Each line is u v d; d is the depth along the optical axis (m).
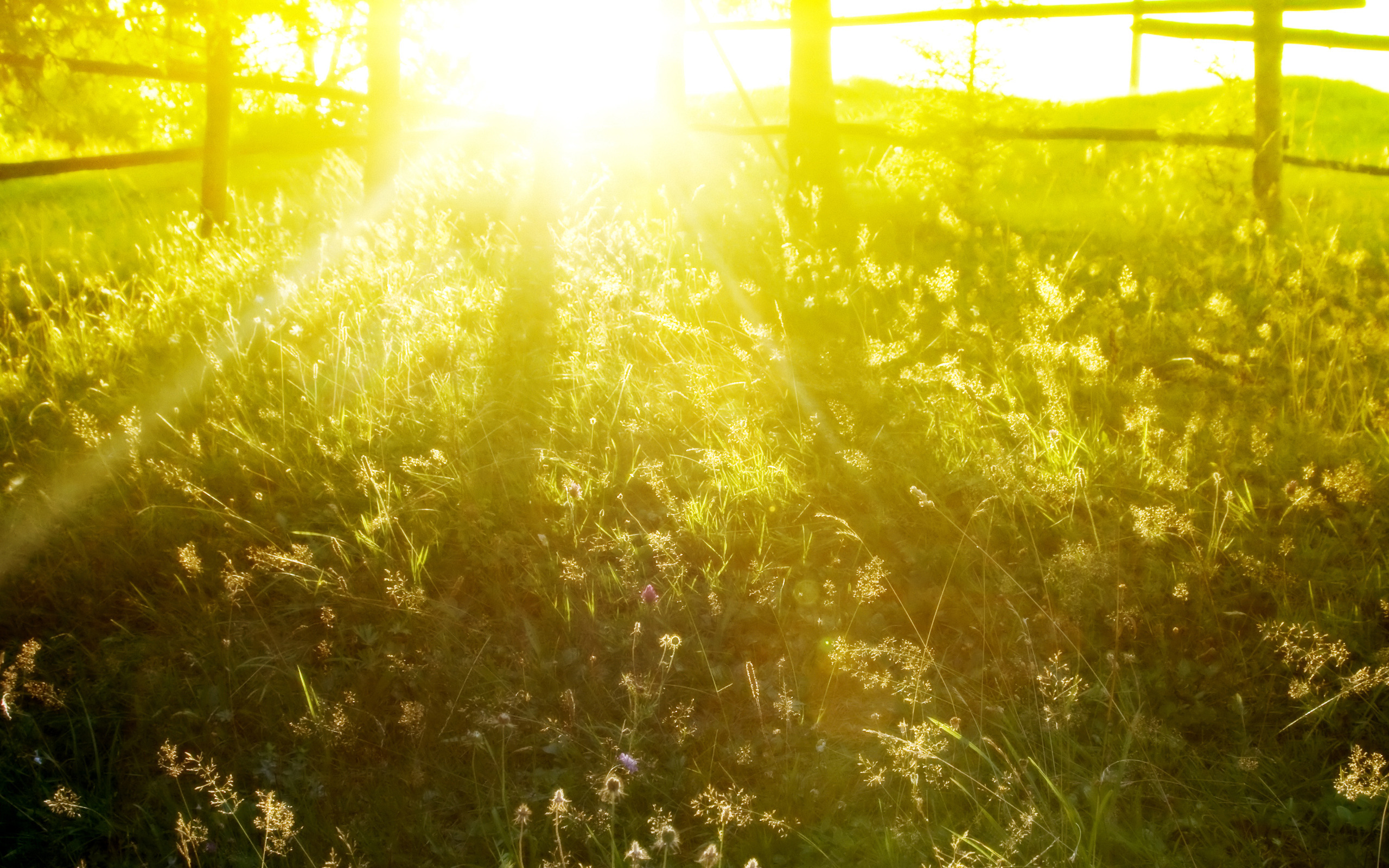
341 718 3.14
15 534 4.20
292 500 4.39
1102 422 4.33
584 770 3.11
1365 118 12.60
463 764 3.20
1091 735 3.04
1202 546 3.63
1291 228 6.62
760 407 4.72
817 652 3.48
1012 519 3.77
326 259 6.89
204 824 3.01
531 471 4.36
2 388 5.31
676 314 5.66
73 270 8.00
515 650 3.59
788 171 7.94
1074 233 6.91
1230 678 3.12
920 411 4.52
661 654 3.48
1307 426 4.14
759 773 3.05
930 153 7.49
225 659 3.62
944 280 5.13
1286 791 2.81
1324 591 3.39
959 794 2.88
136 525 4.20
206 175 8.41
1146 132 6.99
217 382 5.18
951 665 3.41
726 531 3.99
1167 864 2.55
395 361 5.32
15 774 3.22
